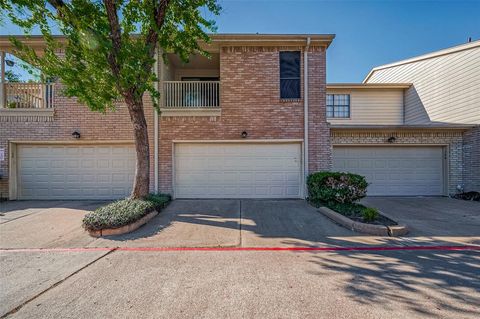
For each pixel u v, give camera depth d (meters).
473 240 5.03
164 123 8.99
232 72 9.01
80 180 9.14
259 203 8.30
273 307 2.82
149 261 4.07
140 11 6.11
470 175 9.86
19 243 4.86
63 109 8.97
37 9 5.46
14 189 8.98
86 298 3.00
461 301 2.94
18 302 2.93
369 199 9.46
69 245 4.77
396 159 10.29
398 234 5.28
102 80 5.88
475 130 9.74
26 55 6.06
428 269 3.75
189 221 6.29
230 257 4.23
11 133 8.92
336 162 10.22
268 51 9.04
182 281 3.41
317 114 9.03
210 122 9.01
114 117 9.00
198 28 6.55
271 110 9.04
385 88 13.61
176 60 10.27
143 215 6.00
